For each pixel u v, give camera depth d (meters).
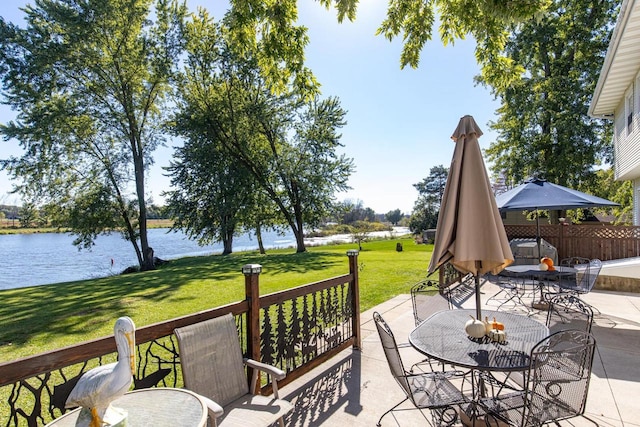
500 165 16.56
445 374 2.72
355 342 4.00
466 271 2.71
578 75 14.27
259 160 19.03
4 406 3.12
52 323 6.11
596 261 5.81
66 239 45.75
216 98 17.77
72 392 1.36
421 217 37.00
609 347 3.90
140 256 17.17
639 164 7.98
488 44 4.39
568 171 14.36
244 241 45.50
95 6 13.71
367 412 2.72
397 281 8.61
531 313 5.22
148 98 16.86
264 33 4.16
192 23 16.73
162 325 2.04
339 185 20.22
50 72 13.95
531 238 9.62
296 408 2.78
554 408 2.05
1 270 19.67
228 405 2.15
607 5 13.40
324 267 11.88
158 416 1.53
